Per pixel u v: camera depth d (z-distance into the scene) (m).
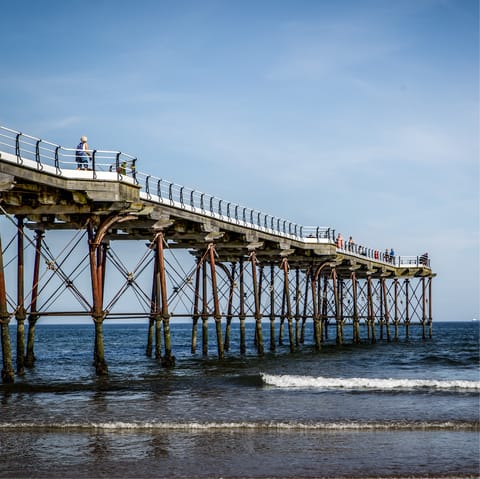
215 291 46.62
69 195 33.84
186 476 17.38
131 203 34.25
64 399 28.30
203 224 43.38
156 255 41.97
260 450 19.69
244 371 41.09
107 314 36.69
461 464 18.30
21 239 37.00
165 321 40.72
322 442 20.61
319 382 33.19
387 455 19.17
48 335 147.62
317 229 59.56
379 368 44.97
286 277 57.53
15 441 20.66
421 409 25.75
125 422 22.92
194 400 27.92
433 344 84.25
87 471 17.80
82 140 33.44
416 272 86.81
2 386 31.45
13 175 28.95
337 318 72.38
